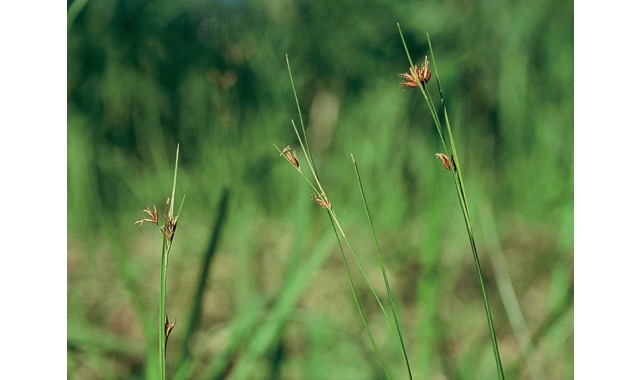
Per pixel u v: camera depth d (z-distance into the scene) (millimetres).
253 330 682
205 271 633
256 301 706
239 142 913
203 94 1028
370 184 979
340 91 1145
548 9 1137
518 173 984
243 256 772
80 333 682
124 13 1158
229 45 1104
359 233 924
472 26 1184
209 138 931
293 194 927
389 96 1090
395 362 720
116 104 1077
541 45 1116
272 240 845
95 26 1131
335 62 1188
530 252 848
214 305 789
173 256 869
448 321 757
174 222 535
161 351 538
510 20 1158
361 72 1190
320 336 726
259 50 1078
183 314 789
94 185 995
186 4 1165
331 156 1023
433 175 682
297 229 668
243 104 991
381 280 829
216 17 1162
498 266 708
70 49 1097
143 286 839
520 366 705
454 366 719
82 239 922
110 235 670
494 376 715
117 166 1022
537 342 691
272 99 1020
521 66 1097
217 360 651
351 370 718
